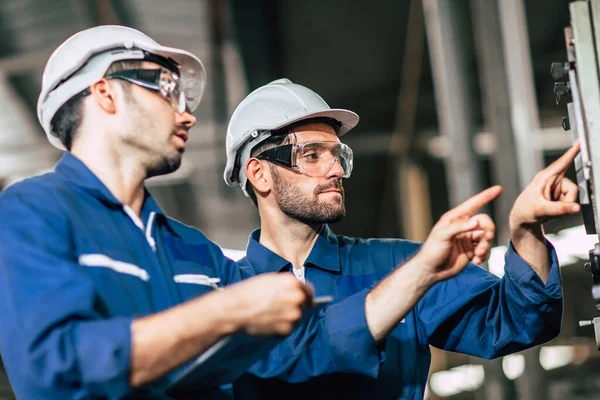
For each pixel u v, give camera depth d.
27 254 1.42
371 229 9.48
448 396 7.11
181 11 7.29
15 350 1.37
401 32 7.72
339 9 7.48
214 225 8.51
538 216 1.76
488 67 6.21
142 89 1.69
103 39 1.70
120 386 1.32
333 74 8.20
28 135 8.34
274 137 2.32
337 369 1.88
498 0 6.15
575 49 1.55
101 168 1.66
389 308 1.75
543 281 1.93
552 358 6.52
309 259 2.31
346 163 2.31
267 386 2.13
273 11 7.50
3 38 7.51
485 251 1.64
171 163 1.72
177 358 1.33
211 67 7.68
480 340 2.15
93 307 1.40
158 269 1.63
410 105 8.31
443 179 8.90
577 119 1.61
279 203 2.30
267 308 1.30
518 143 6.14
